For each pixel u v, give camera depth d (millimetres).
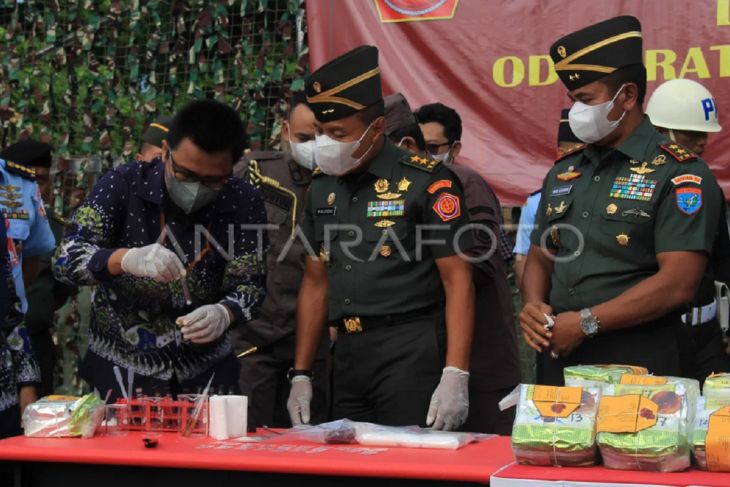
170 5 5488
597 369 2453
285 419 4066
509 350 4035
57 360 5684
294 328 3980
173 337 2969
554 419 2143
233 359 3111
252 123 5273
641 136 3006
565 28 4672
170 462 2240
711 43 4473
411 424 2973
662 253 2873
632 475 2020
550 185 3178
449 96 4832
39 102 5730
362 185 3094
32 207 3867
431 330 3006
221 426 2545
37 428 2570
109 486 2348
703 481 1956
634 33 2977
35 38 5777
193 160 2725
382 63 4910
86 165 5645
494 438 2566
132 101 5551
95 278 2803
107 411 2680
